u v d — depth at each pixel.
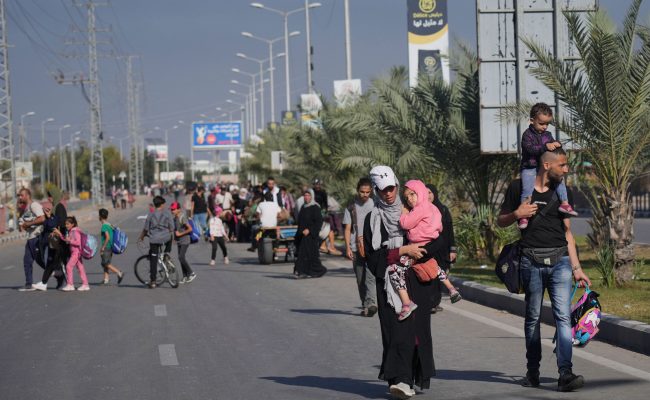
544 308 19.25
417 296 12.48
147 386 13.98
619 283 23.50
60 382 14.40
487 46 29.72
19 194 29.56
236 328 20.00
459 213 36.28
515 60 29.38
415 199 12.51
